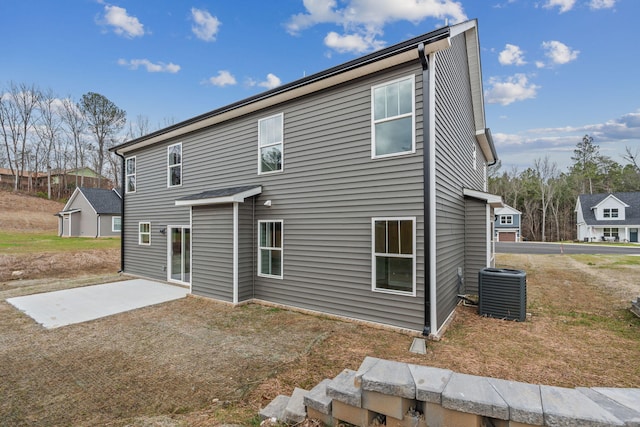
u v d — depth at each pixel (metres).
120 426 2.74
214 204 7.66
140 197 11.26
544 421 1.82
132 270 11.50
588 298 7.23
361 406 2.26
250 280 7.46
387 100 5.62
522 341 4.71
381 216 5.60
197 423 2.69
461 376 2.26
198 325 5.74
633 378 3.52
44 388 3.55
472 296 7.58
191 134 9.44
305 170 6.69
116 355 4.43
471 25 6.86
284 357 4.27
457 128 7.28
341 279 6.07
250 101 7.33
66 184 39.44
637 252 19.69
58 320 6.11
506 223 35.41
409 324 5.23
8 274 11.50
